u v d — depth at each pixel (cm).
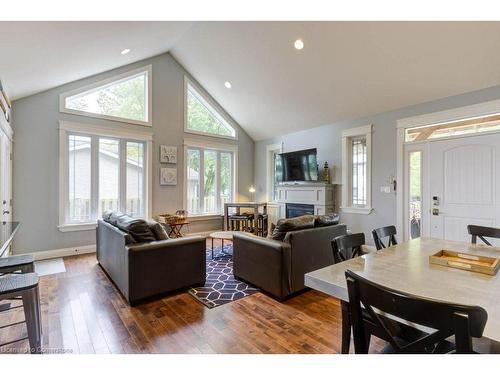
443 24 295
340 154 514
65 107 438
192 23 448
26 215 405
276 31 392
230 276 345
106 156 487
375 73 386
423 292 112
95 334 209
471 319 76
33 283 164
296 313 247
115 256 296
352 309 106
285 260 270
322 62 404
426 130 402
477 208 350
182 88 581
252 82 517
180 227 557
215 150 650
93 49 345
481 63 317
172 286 283
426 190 398
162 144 550
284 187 594
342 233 335
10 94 366
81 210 459
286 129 612
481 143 348
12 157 393
